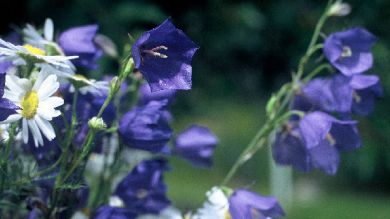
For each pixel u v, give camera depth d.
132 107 1.05
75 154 0.91
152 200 1.03
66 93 0.96
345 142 1.03
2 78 0.85
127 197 1.03
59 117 0.94
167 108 1.03
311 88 1.05
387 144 2.10
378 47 1.89
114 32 1.71
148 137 0.95
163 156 1.07
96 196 1.02
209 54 1.84
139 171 1.03
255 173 4.94
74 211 0.96
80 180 0.93
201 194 3.86
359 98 1.05
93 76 1.19
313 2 1.85
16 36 1.11
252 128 5.42
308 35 1.83
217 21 1.81
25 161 0.97
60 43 1.00
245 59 1.89
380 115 1.99
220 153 5.25
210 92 1.89
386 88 1.95
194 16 1.78
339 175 4.57
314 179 4.64
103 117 0.97
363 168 2.12
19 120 0.89
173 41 0.86
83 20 1.71
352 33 1.04
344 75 1.04
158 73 0.85
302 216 4.06
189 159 1.09
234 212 1.00
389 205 4.29
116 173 1.03
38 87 0.88
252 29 1.85
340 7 1.08
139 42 0.84
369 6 1.86
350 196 4.42
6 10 1.67
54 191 0.93
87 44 1.00
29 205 0.94
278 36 1.86
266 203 1.00
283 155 1.05
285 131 1.05
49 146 0.93
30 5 1.68
